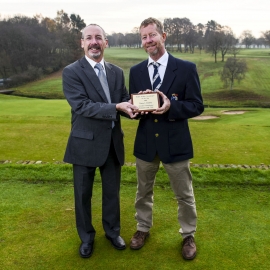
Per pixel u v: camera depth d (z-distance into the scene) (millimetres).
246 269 2523
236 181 4340
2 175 4547
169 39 81375
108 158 2766
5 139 7059
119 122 2799
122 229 3150
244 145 6688
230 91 38469
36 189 4109
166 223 3242
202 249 2789
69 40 57562
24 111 15805
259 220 3293
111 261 2645
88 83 2594
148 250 2791
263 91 38594
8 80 47375
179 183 2742
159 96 2600
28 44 53500
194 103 2629
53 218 3336
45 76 52031
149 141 2719
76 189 2758
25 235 3012
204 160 5641
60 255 2719
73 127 2711
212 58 64625
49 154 5930
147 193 2879
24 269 2539
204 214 3416
